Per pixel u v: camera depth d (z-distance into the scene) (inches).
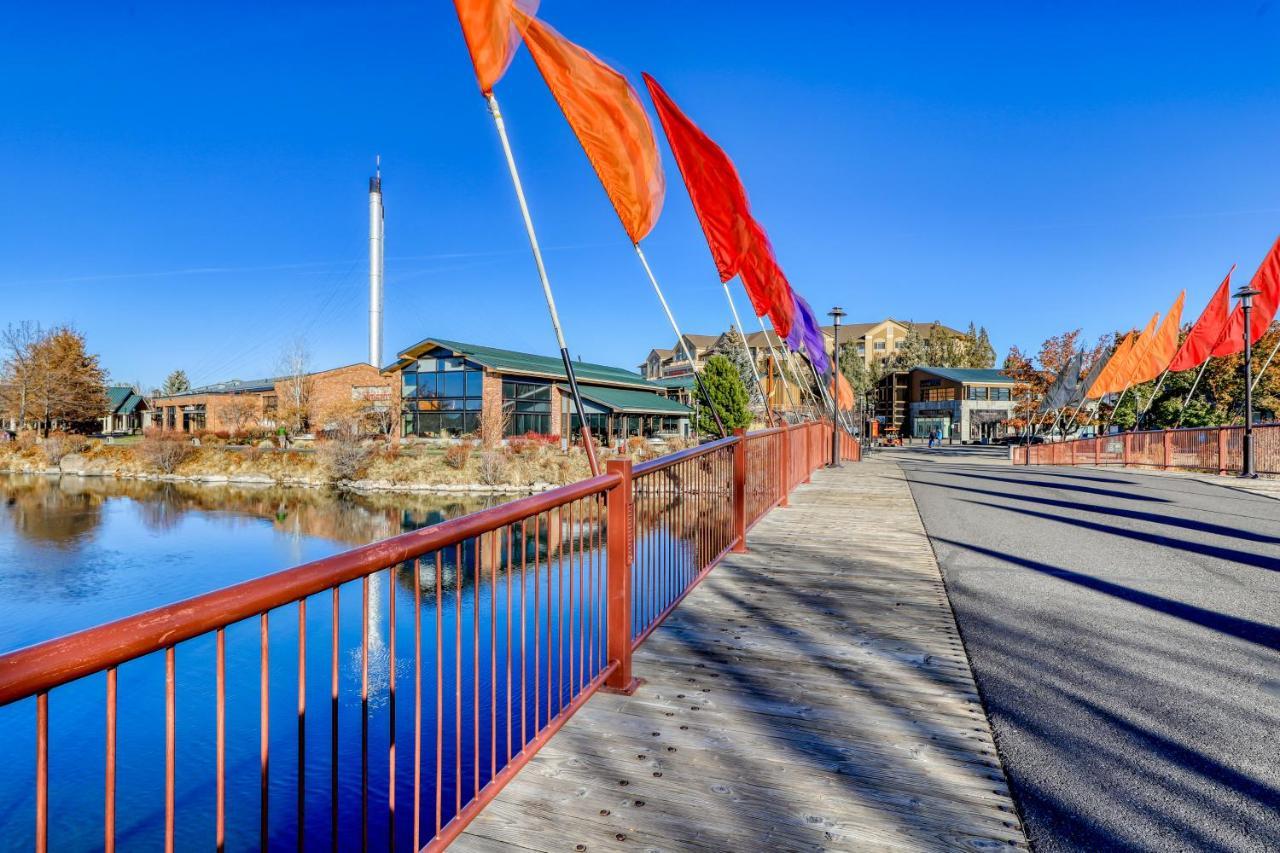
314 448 1368.1
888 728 114.5
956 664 142.5
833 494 406.9
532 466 1138.0
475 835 85.6
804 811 91.3
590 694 122.6
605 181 182.4
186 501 1048.2
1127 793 94.7
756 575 214.1
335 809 61.7
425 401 1444.4
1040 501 379.6
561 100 164.7
